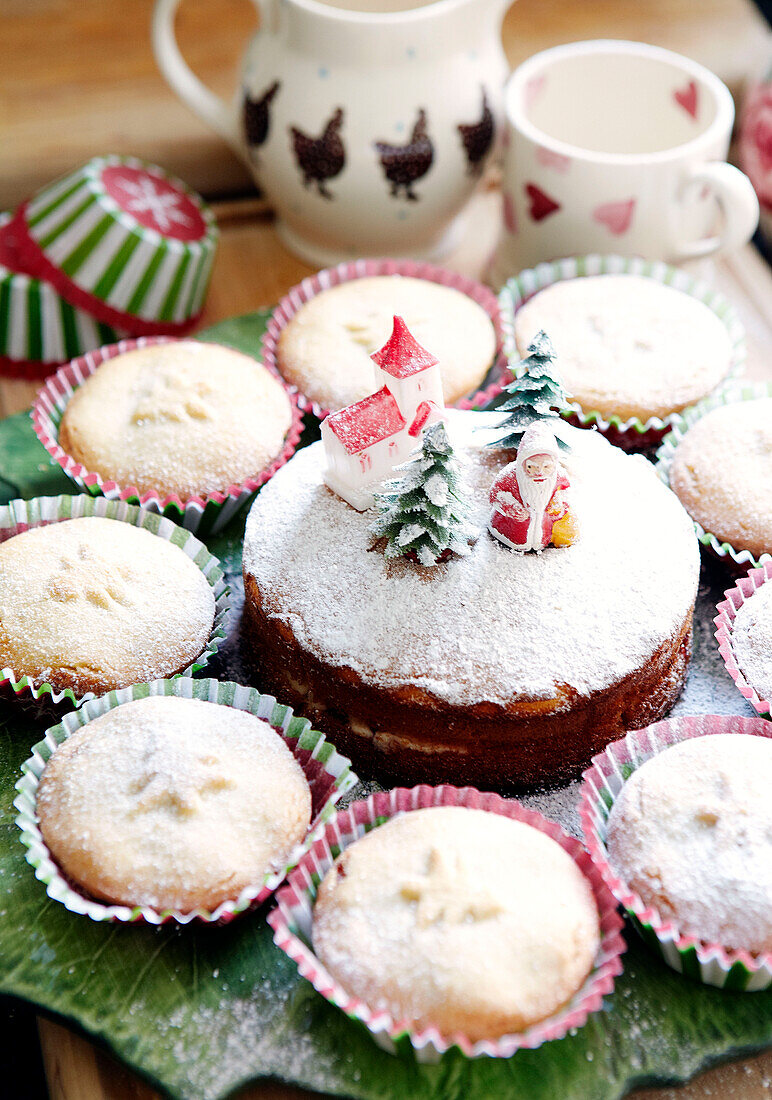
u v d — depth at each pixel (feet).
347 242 2.05
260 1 1.91
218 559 1.76
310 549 1.58
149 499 1.72
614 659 1.50
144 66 2.30
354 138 1.91
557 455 1.49
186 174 2.21
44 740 1.53
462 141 1.94
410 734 1.53
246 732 1.51
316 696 1.57
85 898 1.43
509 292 1.95
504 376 1.87
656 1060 1.39
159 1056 1.39
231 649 1.67
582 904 1.39
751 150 2.09
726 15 2.34
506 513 1.53
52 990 1.43
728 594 1.64
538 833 1.44
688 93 1.98
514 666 1.49
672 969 1.44
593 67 2.01
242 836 1.44
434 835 1.41
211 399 1.78
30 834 1.46
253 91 1.96
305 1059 1.39
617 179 1.87
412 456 1.53
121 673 1.57
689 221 1.93
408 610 1.52
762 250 2.17
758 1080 1.41
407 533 1.50
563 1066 1.39
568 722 1.52
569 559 1.55
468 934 1.35
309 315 1.90
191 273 1.98
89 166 2.01
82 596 1.60
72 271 1.95
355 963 1.35
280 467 1.76
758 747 1.47
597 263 1.95
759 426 1.73
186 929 1.47
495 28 1.97
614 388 1.80
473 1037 1.32
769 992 1.42
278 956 1.45
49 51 2.32
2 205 2.16
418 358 1.54
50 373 2.03
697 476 1.72
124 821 1.44
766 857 1.39
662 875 1.40
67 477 1.82
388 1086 1.38
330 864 1.46
